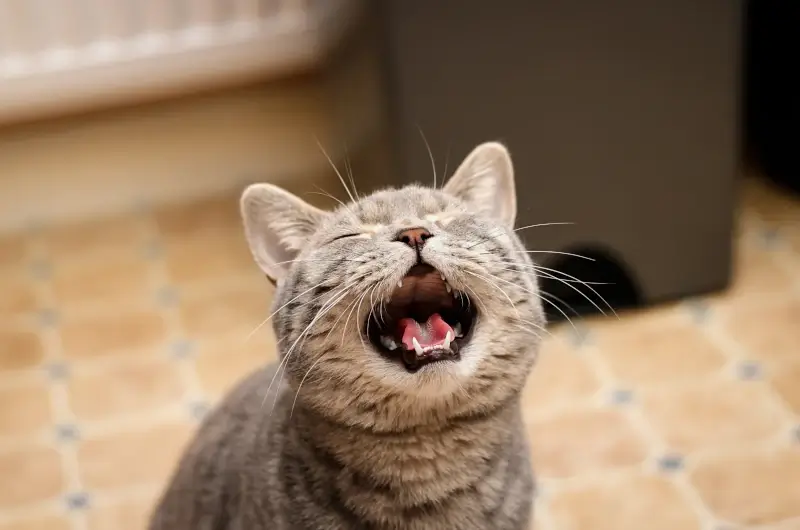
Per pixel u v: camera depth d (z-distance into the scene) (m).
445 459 0.98
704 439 1.27
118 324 1.42
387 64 1.27
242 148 1.59
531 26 1.27
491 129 1.31
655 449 1.27
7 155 1.52
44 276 1.48
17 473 1.28
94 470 1.28
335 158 1.55
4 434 1.31
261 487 0.99
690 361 1.34
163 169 1.58
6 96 1.46
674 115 1.33
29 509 1.25
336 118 1.50
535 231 1.36
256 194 1.02
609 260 1.38
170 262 1.50
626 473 1.25
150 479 1.27
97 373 1.37
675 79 1.31
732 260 1.41
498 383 0.98
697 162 1.35
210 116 1.56
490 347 0.97
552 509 1.23
